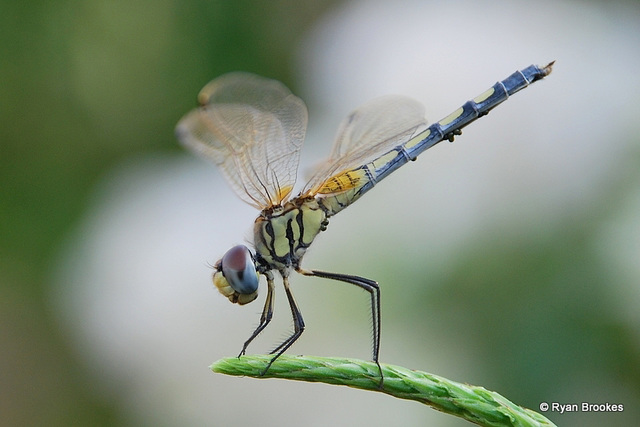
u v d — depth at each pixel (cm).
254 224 56
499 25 58
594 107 58
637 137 57
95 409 58
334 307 57
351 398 57
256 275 55
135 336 57
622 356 57
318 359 54
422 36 58
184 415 57
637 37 58
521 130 58
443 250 57
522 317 57
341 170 56
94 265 58
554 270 57
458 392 53
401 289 57
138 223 58
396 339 57
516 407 53
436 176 57
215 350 57
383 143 56
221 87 55
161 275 58
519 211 57
